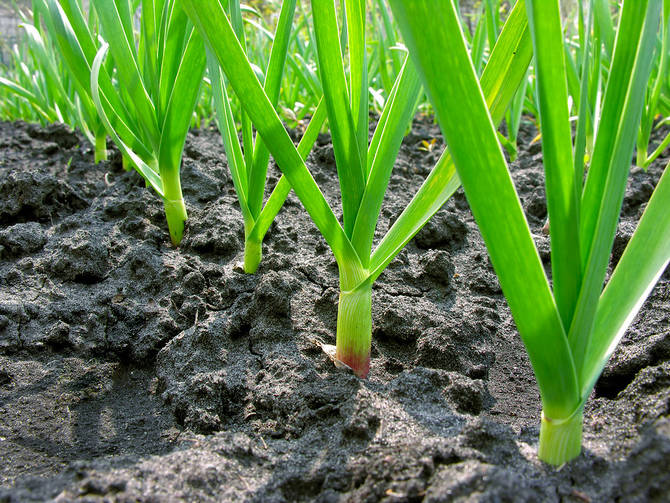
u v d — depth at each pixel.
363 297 0.24
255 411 0.24
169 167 0.35
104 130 0.48
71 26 0.35
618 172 0.16
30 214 0.40
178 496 0.18
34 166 0.49
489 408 0.25
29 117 0.71
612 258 0.36
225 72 0.20
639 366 0.24
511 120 0.51
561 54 0.15
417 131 0.63
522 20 0.20
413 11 0.14
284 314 0.29
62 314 0.31
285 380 0.25
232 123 0.31
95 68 0.31
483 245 0.38
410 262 0.36
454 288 0.34
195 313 0.31
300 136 0.57
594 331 0.19
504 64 0.21
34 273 0.34
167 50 0.32
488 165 0.15
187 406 0.24
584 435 0.20
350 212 0.24
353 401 0.22
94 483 0.18
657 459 0.17
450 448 0.19
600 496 0.17
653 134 0.60
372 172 0.23
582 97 0.18
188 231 0.38
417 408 0.22
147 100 0.33
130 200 0.41
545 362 0.17
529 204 0.43
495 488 0.16
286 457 0.21
